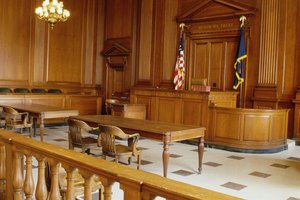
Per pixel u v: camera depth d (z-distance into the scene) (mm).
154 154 6129
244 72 8992
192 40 10125
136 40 11438
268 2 8500
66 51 11406
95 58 12188
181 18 10172
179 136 4395
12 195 2676
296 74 8195
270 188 4332
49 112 5793
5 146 2711
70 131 4742
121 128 4637
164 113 7910
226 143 6859
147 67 11078
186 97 7484
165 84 10633
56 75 11164
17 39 10234
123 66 11719
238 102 9055
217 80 9625
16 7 10180
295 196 4039
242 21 8883
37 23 10648
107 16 12242
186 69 10195
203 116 7176
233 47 9312
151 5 10961
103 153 4352
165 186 1516
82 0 11766
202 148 4867
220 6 9391
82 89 11867
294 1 8211
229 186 4363
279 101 8383
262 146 6711
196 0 9977
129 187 1647
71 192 2080
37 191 2332
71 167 2041
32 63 10570
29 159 2441
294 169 5398
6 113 6355
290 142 7633
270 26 8469
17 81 10266
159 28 10781
